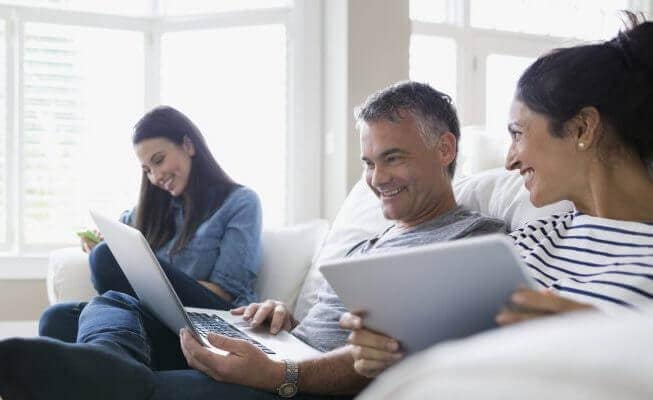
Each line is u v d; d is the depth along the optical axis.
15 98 3.98
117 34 4.07
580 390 0.25
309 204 3.91
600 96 1.22
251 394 1.34
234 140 3.98
